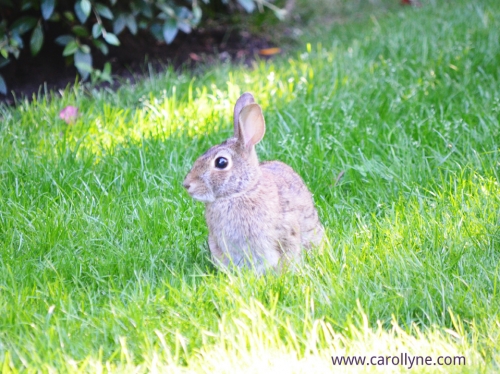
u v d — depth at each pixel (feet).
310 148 32.91
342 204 29.53
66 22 43.80
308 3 57.62
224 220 24.38
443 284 23.25
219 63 47.26
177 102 38.83
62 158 32.27
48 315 21.34
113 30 45.44
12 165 31.83
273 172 25.84
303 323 21.52
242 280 23.26
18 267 24.68
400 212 27.96
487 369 19.38
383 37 46.96
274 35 52.26
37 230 27.37
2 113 38.17
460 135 33.37
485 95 37.63
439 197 28.55
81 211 28.32
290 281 23.61
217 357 20.02
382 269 24.26
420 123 34.58
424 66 42.09
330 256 24.64
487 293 23.03
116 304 22.43
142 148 33.06
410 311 22.30
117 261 25.31
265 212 24.16
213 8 52.11
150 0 43.24
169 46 49.29
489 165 31.22
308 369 19.56
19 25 40.24
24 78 43.57
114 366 19.86
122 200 29.84
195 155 33.17
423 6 55.88
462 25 48.24
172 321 21.86
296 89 39.70
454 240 25.64
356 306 22.20
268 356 20.02
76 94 39.37
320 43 49.47
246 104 25.84
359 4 58.95
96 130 35.94
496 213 27.25
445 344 20.38
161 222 27.91
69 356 20.10
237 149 24.09
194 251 26.68
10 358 19.88
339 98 37.88
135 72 46.01
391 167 31.40
